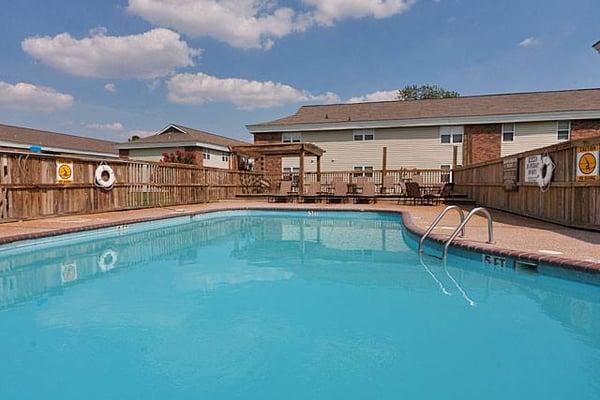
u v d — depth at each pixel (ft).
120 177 38.34
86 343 10.45
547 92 70.08
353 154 71.05
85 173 34.47
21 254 21.45
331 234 30.07
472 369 8.86
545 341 10.37
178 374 8.75
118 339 10.71
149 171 42.19
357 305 13.47
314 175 64.28
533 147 62.59
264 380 8.46
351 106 79.41
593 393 7.79
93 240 26.17
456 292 14.82
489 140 64.44
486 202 43.19
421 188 53.72
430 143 67.31
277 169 74.64
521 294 14.52
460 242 19.74
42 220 29.35
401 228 32.55
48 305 13.67
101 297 14.65
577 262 14.48
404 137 68.59
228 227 34.17
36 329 11.46
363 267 19.08
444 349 9.93
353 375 8.67
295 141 73.72
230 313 12.80
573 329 11.15
